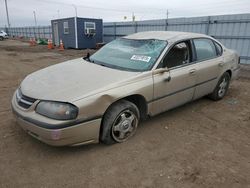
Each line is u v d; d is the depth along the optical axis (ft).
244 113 15.93
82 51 64.64
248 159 10.48
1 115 14.10
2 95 18.34
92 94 9.59
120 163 9.80
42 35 127.13
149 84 11.43
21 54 53.57
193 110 16.05
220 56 16.66
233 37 41.22
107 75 11.10
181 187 8.56
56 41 82.48
